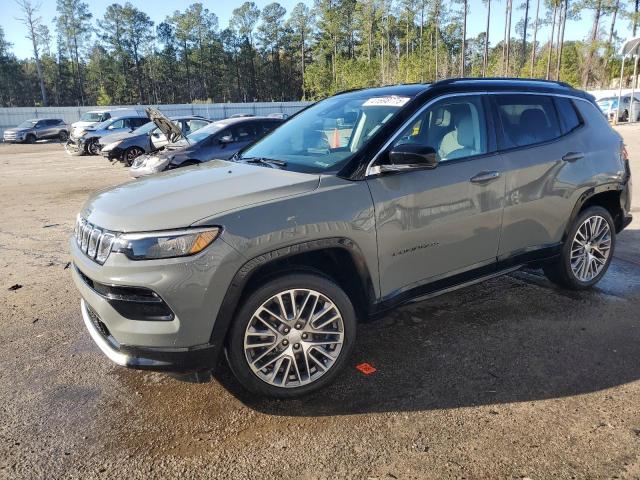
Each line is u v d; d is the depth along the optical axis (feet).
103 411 10.11
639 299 14.82
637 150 50.57
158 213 9.00
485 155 12.25
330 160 10.93
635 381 10.61
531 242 13.38
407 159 10.15
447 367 11.37
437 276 11.71
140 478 8.24
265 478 8.16
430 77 153.38
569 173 13.69
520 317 13.80
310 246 9.61
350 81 178.29
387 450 8.72
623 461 8.29
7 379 11.38
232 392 10.65
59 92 320.70
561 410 9.70
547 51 201.98
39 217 29.48
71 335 13.56
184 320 8.77
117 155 53.11
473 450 8.65
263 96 350.84
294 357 10.05
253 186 9.91
